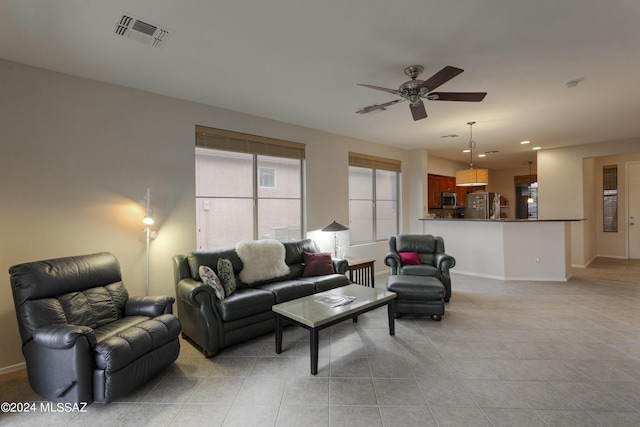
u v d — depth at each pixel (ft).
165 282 11.35
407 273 14.14
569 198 21.20
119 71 9.36
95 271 8.64
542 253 17.54
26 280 7.22
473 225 19.27
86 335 6.74
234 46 8.00
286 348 9.61
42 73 9.05
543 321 11.33
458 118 14.38
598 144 19.99
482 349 9.21
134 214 10.64
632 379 7.50
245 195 13.79
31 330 6.98
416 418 6.25
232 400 7.00
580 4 6.35
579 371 7.90
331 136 17.03
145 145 10.86
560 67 9.22
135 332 7.48
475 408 6.53
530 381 7.50
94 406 6.86
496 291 15.42
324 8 6.47
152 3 6.28
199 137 12.10
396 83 10.36
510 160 27.43
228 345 9.41
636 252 23.71
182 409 6.73
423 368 8.19
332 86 10.61
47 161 9.09
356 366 8.35
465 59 8.70
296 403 6.82
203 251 11.23
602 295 14.48
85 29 7.18
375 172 20.22
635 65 9.11
